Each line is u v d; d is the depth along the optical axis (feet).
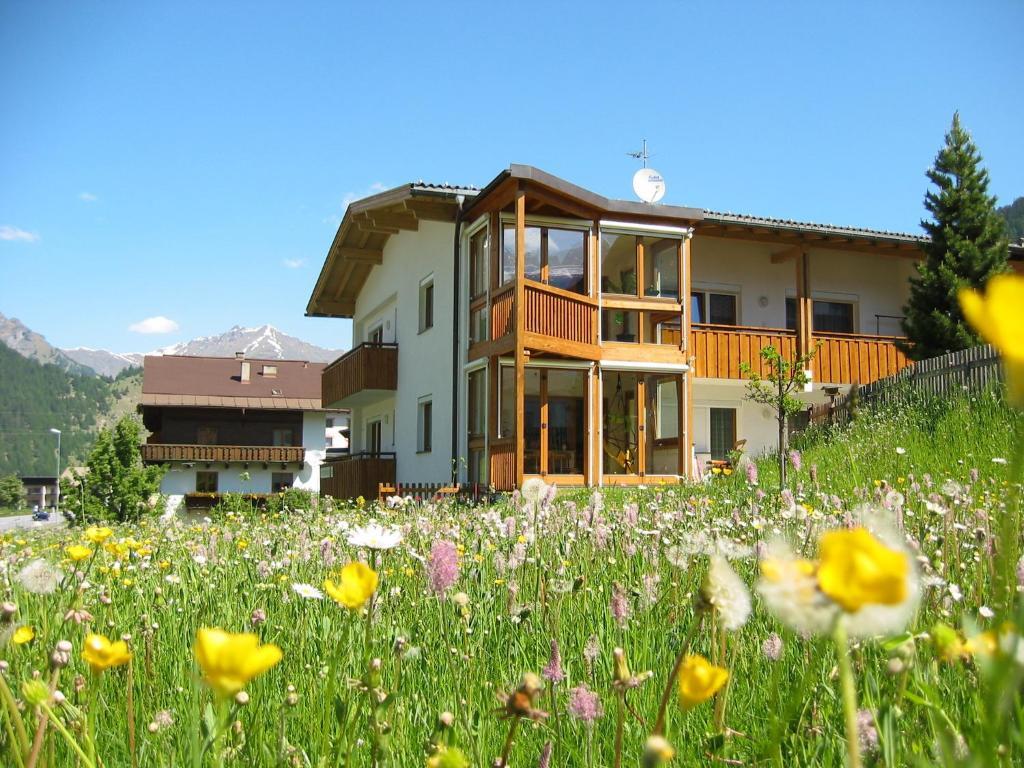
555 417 59.31
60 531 38.34
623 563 14.17
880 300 72.74
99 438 75.82
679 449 59.21
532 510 15.85
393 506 29.66
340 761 6.95
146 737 7.85
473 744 7.22
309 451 144.46
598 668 9.27
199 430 142.51
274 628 10.87
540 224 55.88
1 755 5.57
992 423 34.35
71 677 8.92
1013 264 72.74
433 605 10.94
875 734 5.17
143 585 14.74
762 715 7.75
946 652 4.21
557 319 53.21
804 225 63.93
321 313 93.76
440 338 64.44
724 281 67.51
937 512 13.16
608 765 7.36
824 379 66.08
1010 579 3.05
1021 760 5.35
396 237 76.69
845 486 28.96
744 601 4.57
